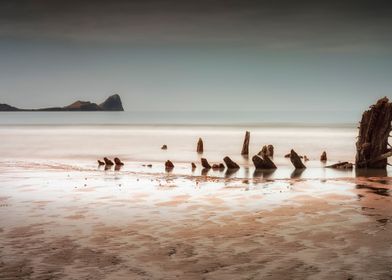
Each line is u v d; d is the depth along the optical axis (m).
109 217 16.30
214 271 10.52
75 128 147.38
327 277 10.07
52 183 25.45
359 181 26.06
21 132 113.12
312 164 40.25
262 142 74.00
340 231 14.19
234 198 20.31
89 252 12.02
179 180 26.92
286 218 16.11
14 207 18.17
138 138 87.50
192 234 13.90
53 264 11.04
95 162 42.28
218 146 65.44
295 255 11.71
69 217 16.30
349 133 108.88
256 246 12.56
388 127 33.94
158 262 11.19
